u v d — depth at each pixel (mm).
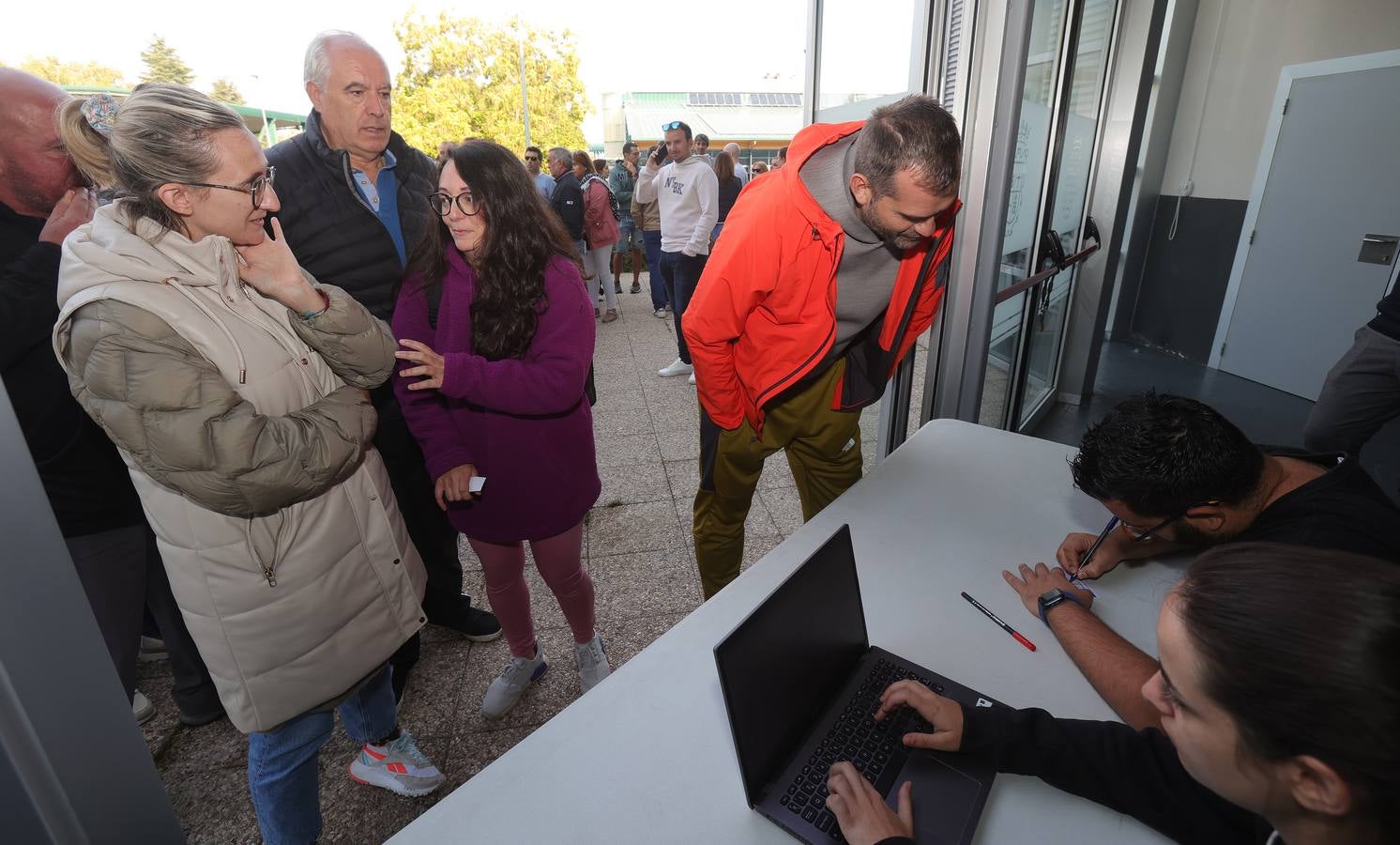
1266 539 834
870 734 809
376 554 1067
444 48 16719
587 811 734
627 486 2770
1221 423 857
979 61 1739
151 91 780
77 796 585
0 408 499
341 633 1027
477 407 1291
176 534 866
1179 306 4410
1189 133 4238
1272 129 3646
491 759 1542
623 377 4055
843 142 1348
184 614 915
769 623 757
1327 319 3479
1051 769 739
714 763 786
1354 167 3289
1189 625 471
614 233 5238
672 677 912
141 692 1744
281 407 917
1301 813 456
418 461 1633
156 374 768
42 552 537
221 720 1650
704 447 1653
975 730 771
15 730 532
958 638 970
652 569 2225
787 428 1612
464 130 17188
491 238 1150
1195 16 4055
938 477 1416
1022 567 1087
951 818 712
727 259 1288
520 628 1584
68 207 1068
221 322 844
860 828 667
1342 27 3340
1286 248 3643
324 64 1320
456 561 1840
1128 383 4004
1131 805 702
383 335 1050
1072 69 2389
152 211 806
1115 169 3225
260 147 873
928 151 1090
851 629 907
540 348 1229
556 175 5176
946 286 1965
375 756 1394
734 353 1491
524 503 1326
